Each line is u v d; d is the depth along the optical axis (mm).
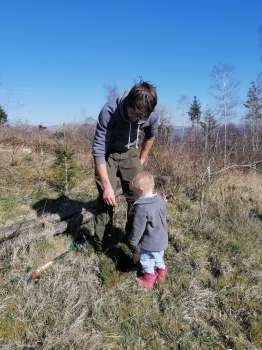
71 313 2963
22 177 6324
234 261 4102
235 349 2822
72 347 2619
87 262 3682
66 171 5926
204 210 5406
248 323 3098
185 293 3400
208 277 3762
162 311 3160
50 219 4355
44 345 2617
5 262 3498
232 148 8359
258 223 5363
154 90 3070
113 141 3602
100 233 3777
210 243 4520
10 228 4008
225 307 3285
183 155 7547
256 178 7738
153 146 7699
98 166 3439
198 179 6555
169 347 2791
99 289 3311
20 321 2832
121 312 3072
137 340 2807
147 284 3432
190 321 3059
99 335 2775
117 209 5020
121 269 3670
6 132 10281
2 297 3045
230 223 5164
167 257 4055
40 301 3031
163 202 3455
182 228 4863
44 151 8461
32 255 3646
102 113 3381
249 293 3490
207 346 2836
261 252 4398
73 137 9016
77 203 5285
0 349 2568
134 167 3678
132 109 3109
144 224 3316
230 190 6625
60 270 3453
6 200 5145
